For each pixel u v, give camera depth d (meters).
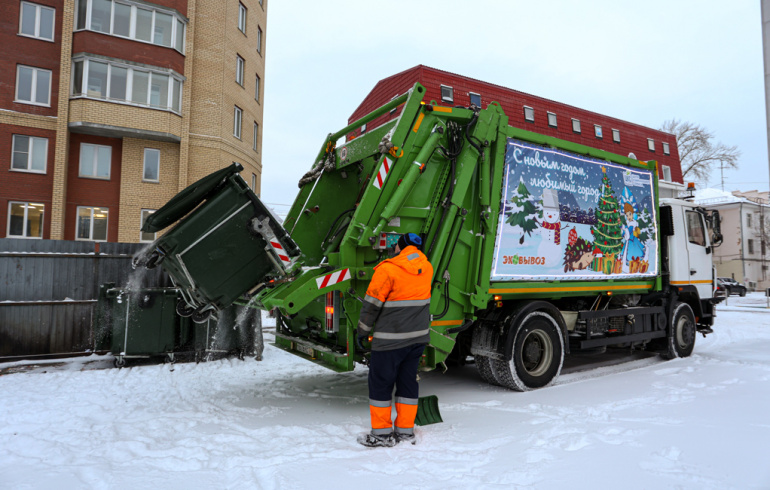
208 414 4.28
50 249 7.31
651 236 6.78
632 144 29.33
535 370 5.40
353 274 4.21
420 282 3.61
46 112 17.00
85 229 17.33
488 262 4.93
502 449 3.24
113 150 17.59
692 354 7.59
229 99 19.53
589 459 3.00
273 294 4.29
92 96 16.83
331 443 3.41
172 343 6.70
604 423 3.76
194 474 2.85
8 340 6.89
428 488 2.62
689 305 7.74
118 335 6.55
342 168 5.58
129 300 6.57
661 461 2.95
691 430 3.55
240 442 3.43
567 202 5.71
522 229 5.25
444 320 4.70
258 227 4.08
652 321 6.88
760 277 40.28
